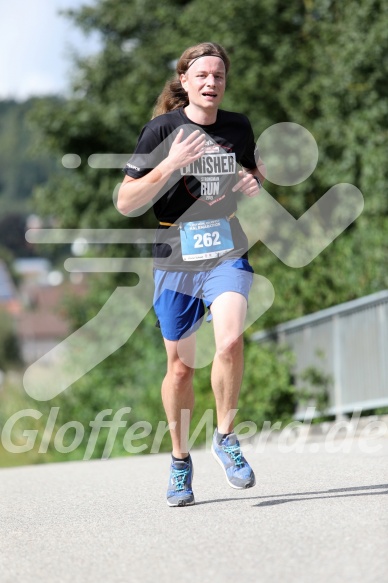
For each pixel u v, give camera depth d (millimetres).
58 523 13805
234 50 52344
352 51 44312
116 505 15156
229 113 13758
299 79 50656
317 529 11602
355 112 45281
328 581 9172
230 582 9445
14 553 11773
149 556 10914
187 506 14242
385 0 43875
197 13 53438
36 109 64562
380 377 27641
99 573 10320
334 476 16547
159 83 60219
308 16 52469
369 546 10484
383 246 34812
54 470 23266
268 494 14836
